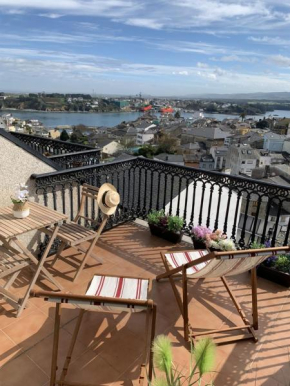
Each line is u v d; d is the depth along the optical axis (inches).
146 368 69.7
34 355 79.9
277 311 102.2
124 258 135.6
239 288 114.7
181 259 107.6
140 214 178.9
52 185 130.0
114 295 79.4
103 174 152.1
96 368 76.4
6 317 93.3
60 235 113.6
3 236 87.7
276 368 78.8
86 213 153.3
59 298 57.6
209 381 74.1
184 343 86.0
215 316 98.5
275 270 117.2
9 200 118.8
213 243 128.9
